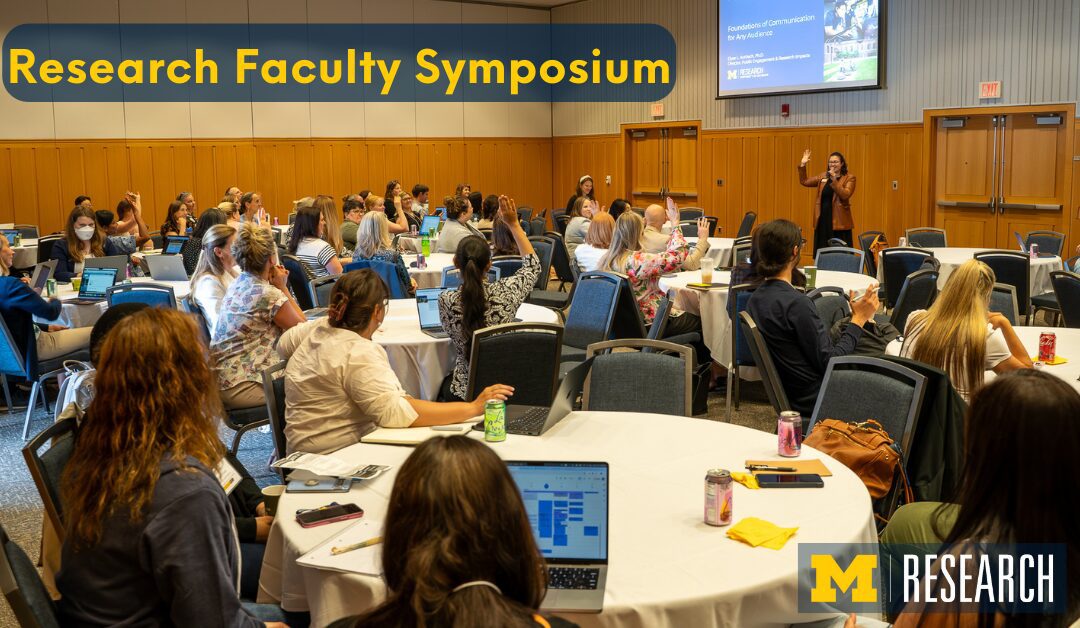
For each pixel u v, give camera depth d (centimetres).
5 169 1332
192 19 1430
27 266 1010
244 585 275
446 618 125
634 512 254
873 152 1259
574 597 205
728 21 1398
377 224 719
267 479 498
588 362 349
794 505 257
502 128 1705
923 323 383
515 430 325
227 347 453
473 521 131
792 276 564
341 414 334
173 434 198
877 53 1223
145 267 811
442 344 495
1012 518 164
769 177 1397
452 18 1630
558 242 994
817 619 226
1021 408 163
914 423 317
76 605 196
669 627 204
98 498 192
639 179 1623
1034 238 912
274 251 466
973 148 1161
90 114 1377
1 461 529
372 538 238
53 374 602
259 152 1504
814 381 421
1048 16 1056
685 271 761
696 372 591
